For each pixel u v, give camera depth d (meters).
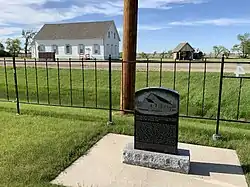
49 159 3.36
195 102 8.70
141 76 11.34
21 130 4.50
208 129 4.58
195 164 3.36
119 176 3.05
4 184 2.75
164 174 3.11
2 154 3.48
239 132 4.49
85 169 3.20
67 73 13.09
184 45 31.12
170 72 11.52
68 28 41.22
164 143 3.25
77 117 5.36
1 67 16.03
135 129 3.36
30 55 47.31
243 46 39.16
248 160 3.46
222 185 2.87
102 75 12.12
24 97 9.89
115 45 42.69
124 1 5.32
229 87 9.11
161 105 3.19
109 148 3.85
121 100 5.67
